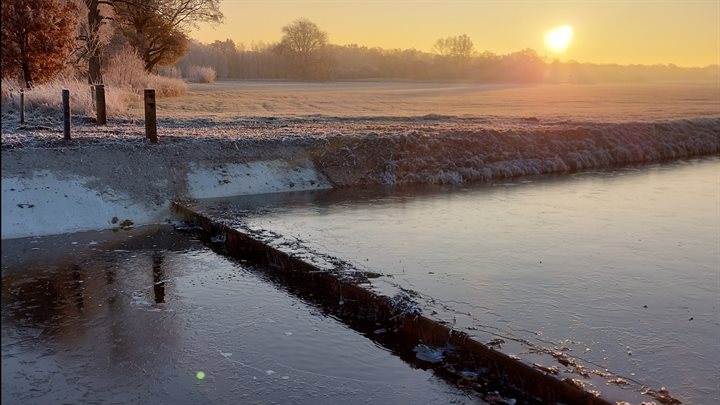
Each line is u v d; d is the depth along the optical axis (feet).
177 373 21.33
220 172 48.96
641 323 23.54
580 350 20.94
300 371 21.43
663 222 41.06
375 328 24.98
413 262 30.89
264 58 393.09
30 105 69.97
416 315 23.68
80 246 35.60
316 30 374.84
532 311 24.48
